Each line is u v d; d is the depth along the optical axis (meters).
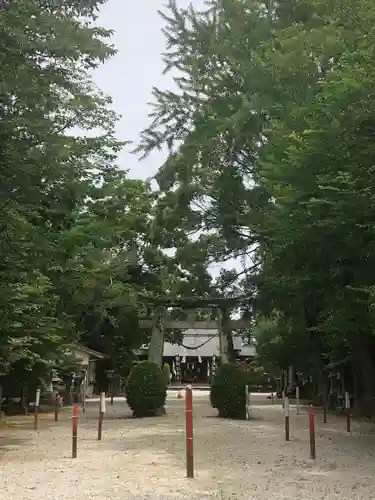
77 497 7.86
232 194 21.72
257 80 15.44
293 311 20.42
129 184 24.28
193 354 64.81
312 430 11.61
